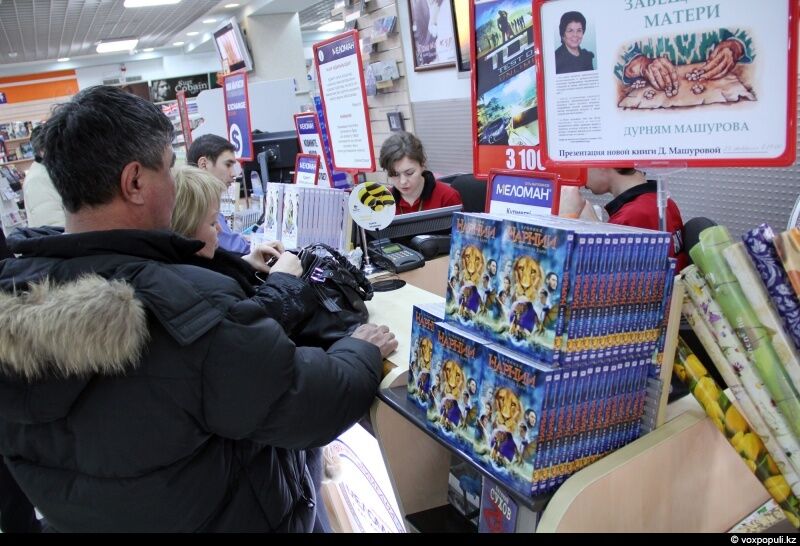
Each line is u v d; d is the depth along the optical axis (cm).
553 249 96
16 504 151
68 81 1598
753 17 95
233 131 380
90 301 93
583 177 144
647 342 108
